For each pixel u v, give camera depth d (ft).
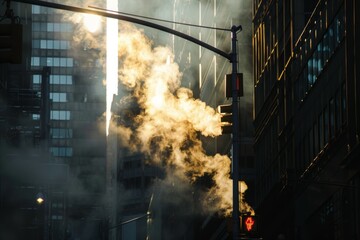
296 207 200.44
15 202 290.97
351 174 149.28
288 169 202.69
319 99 174.60
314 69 178.81
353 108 147.43
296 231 199.21
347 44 148.66
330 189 165.78
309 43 183.32
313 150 181.27
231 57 100.89
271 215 230.48
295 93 199.11
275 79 222.28
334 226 162.50
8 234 289.33
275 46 221.87
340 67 155.84
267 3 233.35
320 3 172.24
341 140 155.74
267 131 236.02
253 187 268.21
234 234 100.99
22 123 298.56
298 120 196.54
